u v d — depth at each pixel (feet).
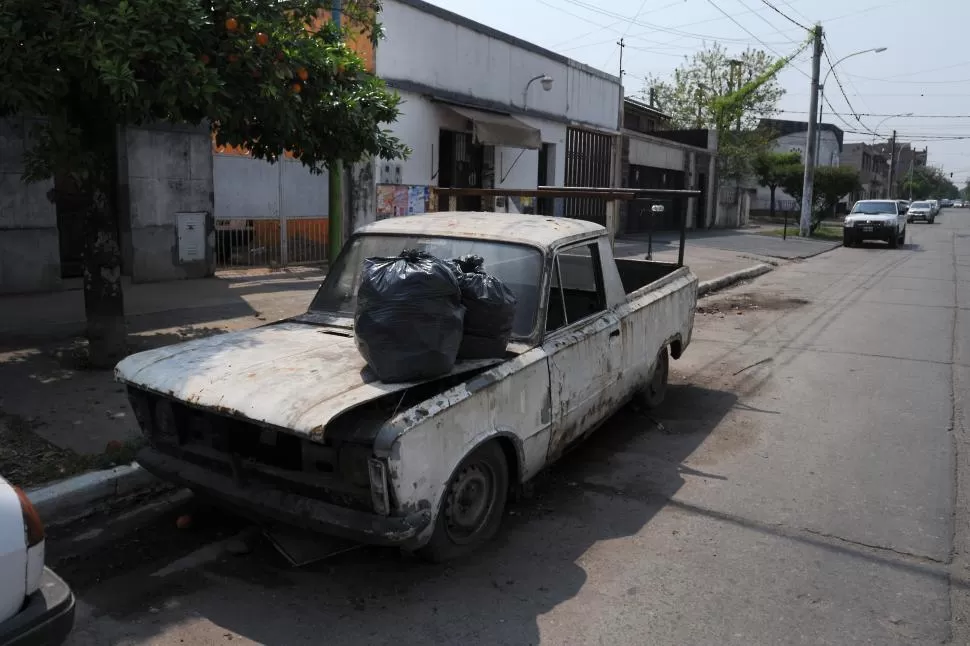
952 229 148.66
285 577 12.49
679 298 21.99
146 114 19.90
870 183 301.43
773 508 15.58
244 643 10.72
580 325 16.10
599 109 78.48
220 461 12.34
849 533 14.51
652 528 14.57
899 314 40.52
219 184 42.65
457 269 13.37
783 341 32.81
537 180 67.10
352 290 16.33
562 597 12.05
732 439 19.83
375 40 24.34
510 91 61.62
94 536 13.82
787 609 11.86
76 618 11.19
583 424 16.20
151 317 29.22
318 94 20.92
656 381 21.43
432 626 11.18
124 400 19.45
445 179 56.24
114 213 21.80
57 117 17.38
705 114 129.70
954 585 12.69
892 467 17.99
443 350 12.07
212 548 13.43
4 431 17.08
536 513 15.10
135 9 17.15
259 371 12.55
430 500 11.55
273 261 45.57
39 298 32.32
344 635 10.92
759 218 162.09
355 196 46.91
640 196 20.93
